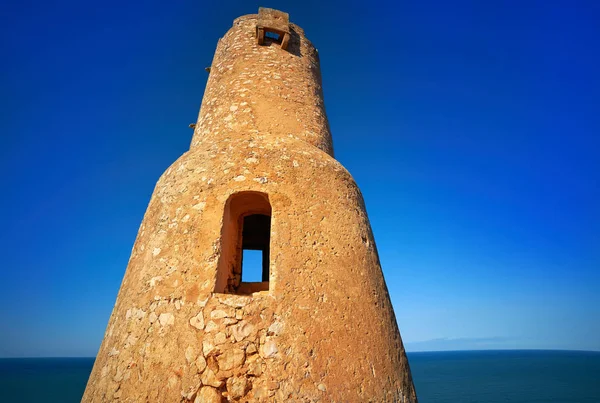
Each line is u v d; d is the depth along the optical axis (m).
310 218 4.83
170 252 4.57
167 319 4.09
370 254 5.15
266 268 9.13
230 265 5.29
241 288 5.75
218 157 5.28
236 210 5.53
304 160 5.36
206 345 3.85
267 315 4.04
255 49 7.02
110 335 4.56
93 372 4.49
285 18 7.20
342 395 3.82
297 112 6.54
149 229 5.12
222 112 6.40
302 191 5.02
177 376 3.75
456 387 56.03
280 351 3.87
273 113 6.33
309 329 4.06
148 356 3.93
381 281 5.12
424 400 42.91
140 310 4.30
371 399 3.95
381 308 4.75
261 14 7.04
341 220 5.05
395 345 4.67
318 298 4.30
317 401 3.70
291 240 4.57
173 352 3.88
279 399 3.64
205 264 4.36
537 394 47.44
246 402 3.62
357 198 5.61
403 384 4.42
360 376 4.02
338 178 5.47
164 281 4.37
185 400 3.63
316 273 4.45
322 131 6.71
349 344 4.16
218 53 7.57
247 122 6.12
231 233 5.29
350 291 4.53
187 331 3.96
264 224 8.63
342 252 4.77
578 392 49.25
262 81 6.63
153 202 5.48
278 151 5.34
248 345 3.87
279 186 4.96
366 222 5.53
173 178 5.39
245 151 5.29
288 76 6.86
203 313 4.04
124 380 3.91
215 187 4.93
